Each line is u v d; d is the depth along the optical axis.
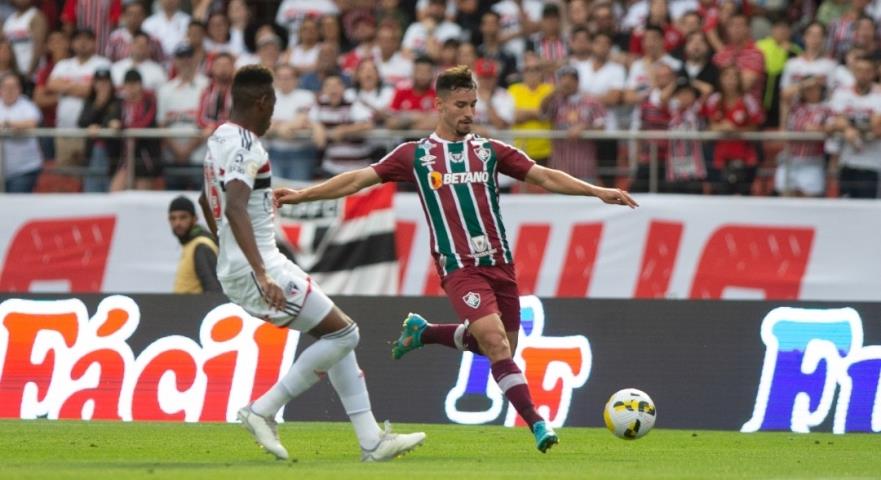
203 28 59.16
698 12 58.47
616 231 53.72
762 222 53.19
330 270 53.62
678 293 53.53
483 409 38.31
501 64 59.62
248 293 26.34
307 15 63.16
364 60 57.47
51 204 55.69
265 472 24.17
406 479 23.17
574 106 55.59
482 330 27.83
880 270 52.66
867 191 53.75
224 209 26.00
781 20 58.56
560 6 63.66
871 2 59.81
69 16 64.38
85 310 40.16
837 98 54.78
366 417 27.14
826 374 38.09
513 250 54.16
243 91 25.88
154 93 57.69
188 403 39.00
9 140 56.44
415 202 54.00
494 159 28.77
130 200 55.25
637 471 25.69
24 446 31.12
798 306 38.62
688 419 38.09
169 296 39.91
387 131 54.78
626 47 61.22
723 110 54.81
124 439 33.12
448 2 63.22
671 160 54.12
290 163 54.97
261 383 38.81
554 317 39.25
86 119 57.16
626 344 38.81
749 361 38.38
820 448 32.84
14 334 40.19
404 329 31.36
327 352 26.67
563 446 32.34
